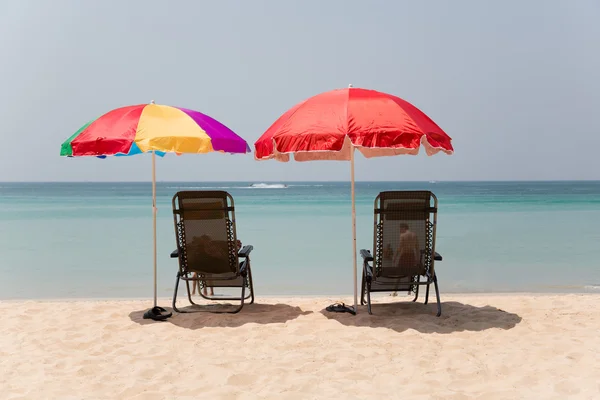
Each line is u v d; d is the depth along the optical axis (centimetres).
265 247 1282
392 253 517
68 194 6178
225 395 334
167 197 5003
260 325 496
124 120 477
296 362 395
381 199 504
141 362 397
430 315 528
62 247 1283
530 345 428
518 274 923
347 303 613
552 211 2722
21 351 426
